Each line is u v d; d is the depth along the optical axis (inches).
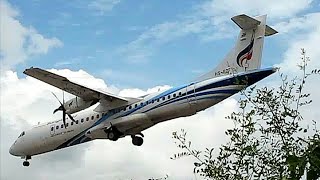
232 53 1439.5
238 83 303.1
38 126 1678.2
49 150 1674.5
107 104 1513.3
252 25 1422.2
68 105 1531.7
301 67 283.1
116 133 1512.1
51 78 1421.0
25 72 1389.0
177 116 1438.2
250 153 263.0
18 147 1704.0
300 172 196.5
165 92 1434.5
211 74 1444.4
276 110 272.1
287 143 254.1
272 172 254.5
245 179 262.8
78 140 1601.9
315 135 213.9
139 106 1466.5
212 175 266.2
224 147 271.3
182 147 291.3
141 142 1565.0
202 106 1378.0
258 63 1403.8
